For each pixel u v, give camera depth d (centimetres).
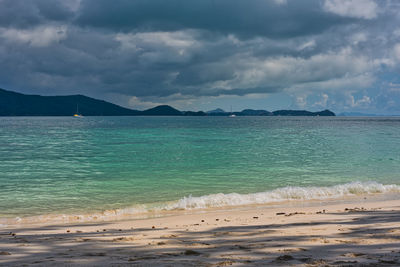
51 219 1392
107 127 12131
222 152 4091
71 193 1952
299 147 4672
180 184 2227
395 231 861
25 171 2780
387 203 1614
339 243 733
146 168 2912
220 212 1479
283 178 2431
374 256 591
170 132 8688
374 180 2369
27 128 11331
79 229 1147
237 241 813
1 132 8788
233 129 10431
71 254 692
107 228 1148
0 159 3516
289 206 1614
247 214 1392
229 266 544
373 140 5872
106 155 3828
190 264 562
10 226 1254
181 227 1094
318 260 563
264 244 753
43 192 1981
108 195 1902
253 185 2195
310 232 898
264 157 3616
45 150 4375
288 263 551
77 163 3228
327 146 4800
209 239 853
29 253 716
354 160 3375
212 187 2128
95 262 598
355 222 1062
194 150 4322
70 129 10512
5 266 582
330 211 1384
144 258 628
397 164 3106
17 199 1802
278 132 8675
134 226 1172
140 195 1903
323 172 2694
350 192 1953
